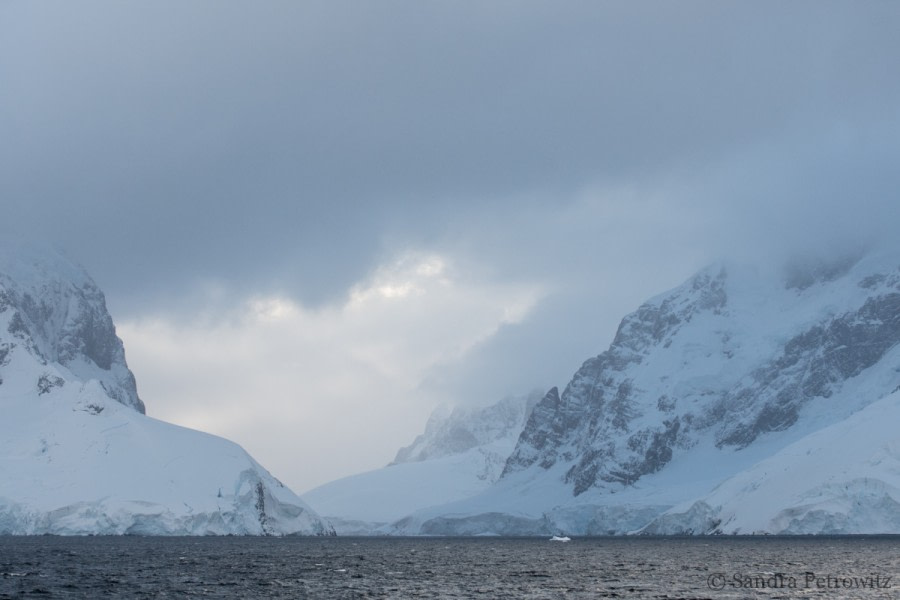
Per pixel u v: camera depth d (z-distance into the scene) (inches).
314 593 6732.3
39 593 6540.4
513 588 7081.7
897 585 7130.9
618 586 7194.9
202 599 6353.3
